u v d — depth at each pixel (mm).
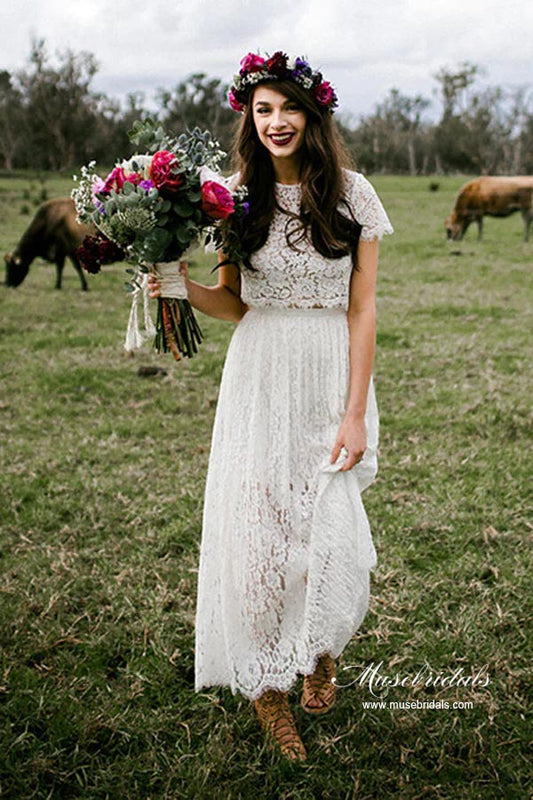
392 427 4738
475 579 3033
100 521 3580
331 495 2148
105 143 50375
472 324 7562
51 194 25391
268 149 2092
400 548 3250
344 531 2135
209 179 1969
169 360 6398
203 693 2457
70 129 48500
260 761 2162
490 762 2137
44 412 5145
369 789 2070
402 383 5617
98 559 3258
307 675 2338
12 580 3100
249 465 2162
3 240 14102
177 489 3918
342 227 2072
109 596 2965
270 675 2189
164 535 3418
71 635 2725
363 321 2180
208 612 2301
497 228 17828
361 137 64000
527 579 3020
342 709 2369
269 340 2170
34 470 4156
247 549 2172
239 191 2088
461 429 4660
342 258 2119
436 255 12812
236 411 2207
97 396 5473
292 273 2107
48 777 2131
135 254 2008
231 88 2131
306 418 2186
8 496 3854
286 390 2156
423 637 2670
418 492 3842
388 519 3537
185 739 2266
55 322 7918
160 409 5211
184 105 51281
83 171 2051
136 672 2516
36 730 2301
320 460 2186
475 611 2811
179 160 1933
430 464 4148
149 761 2172
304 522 2174
